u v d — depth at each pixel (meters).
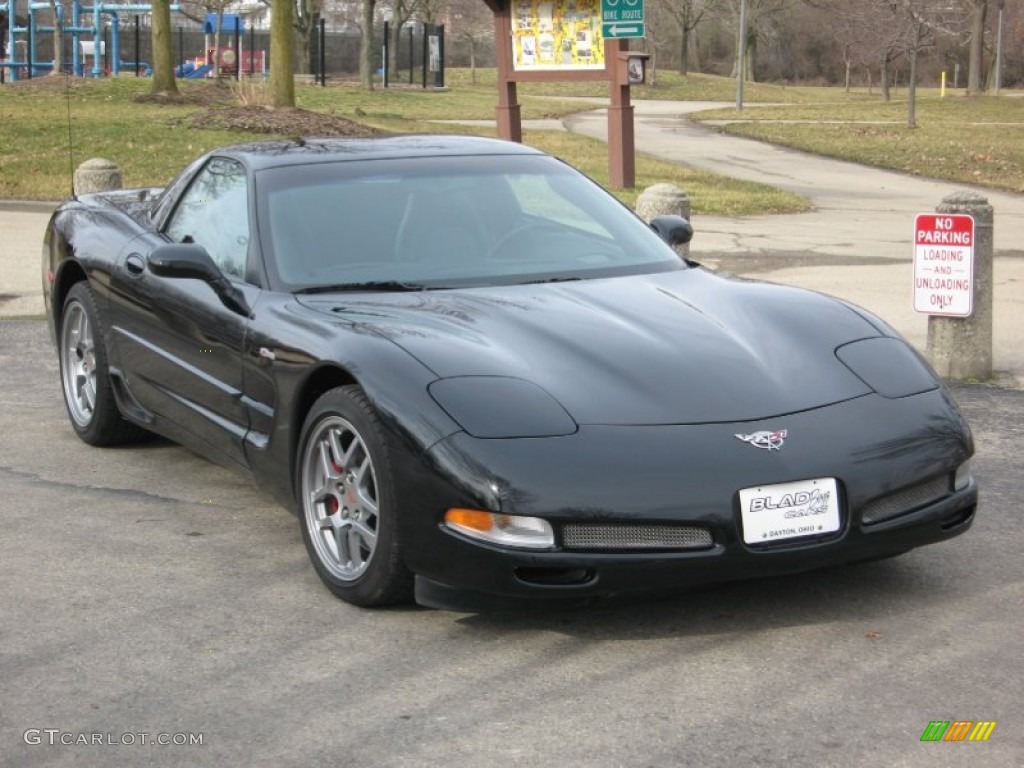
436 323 4.37
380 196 5.21
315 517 4.42
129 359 5.84
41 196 16.55
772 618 4.13
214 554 4.83
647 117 40.97
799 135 31.55
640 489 3.73
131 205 6.51
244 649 3.95
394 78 58.69
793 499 3.84
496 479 3.74
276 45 24.02
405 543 3.95
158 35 28.59
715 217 16.11
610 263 5.11
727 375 4.13
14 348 8.62
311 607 4.29
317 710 3.53
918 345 8.55
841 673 3.72
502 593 3.79
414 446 3.88
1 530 5.11
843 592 4.35
